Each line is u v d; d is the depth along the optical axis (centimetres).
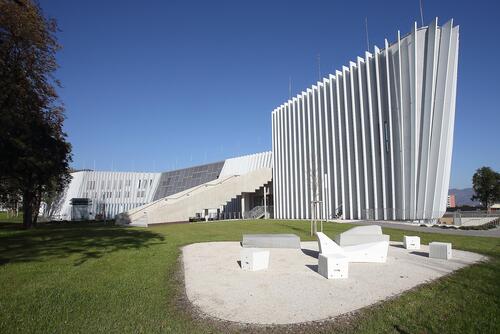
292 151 5344
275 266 1218
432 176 3359
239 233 2400
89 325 654
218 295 857
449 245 1338
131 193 9494
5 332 620
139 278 1015
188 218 4788
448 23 3334
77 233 2455
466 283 935
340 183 4322
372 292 874
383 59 3841
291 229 2670
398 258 1373
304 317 700
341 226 2903
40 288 901
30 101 2294
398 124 3616
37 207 4028
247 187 5547
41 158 3275
